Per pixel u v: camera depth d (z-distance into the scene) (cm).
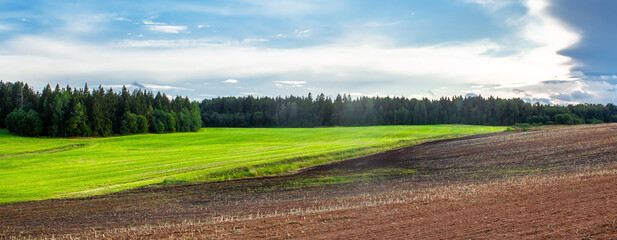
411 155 4466
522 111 14300
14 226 1686
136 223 1634
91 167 4053
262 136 9019
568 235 1001
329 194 2261
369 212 1509
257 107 15700
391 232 1165
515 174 2698
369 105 15175
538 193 1647
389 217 1385
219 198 2264
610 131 5250
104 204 2175
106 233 1439
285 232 1249
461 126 11212
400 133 8762
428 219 1306
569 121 13200
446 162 3725
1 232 1578
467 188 2091
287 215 1566
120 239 1305
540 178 2278
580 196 1488
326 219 1419
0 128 9325
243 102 16362
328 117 15025
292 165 3819
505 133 7394
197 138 8706
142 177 3241
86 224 1667
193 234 1296
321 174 3272
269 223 1403
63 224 1691
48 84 9644
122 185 2873
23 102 10594
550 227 1089
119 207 2069
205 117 15175
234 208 1906
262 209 1831
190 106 11894
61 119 8525
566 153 3584
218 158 4538
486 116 14600
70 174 3553
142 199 2302
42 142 7531
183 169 3591
